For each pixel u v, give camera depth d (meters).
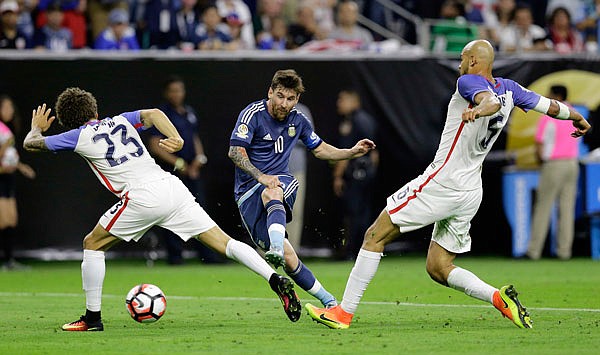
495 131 26.38
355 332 26.61
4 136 51.72
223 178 56.75
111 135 27.05
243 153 27.66
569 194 56.94
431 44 61.19
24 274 49.91
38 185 55.19
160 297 28.42
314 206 57.28
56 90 55.03
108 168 27.03
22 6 60.44
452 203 26.41
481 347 23.47
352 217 56.50
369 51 60.09
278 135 28.34
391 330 27.02
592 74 59.31
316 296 28.69
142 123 27.39
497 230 59.47
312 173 57.28
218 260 55.72
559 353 22.38
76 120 27.11
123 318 30.78
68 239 55.56
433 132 58.53
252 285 42.97
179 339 25.38
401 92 58.16
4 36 57.66
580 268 51.16
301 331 27.06
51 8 59.06
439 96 58.44
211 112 56.62
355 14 64.31
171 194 27.19
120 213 26.95
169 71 56.12
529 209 58.75
